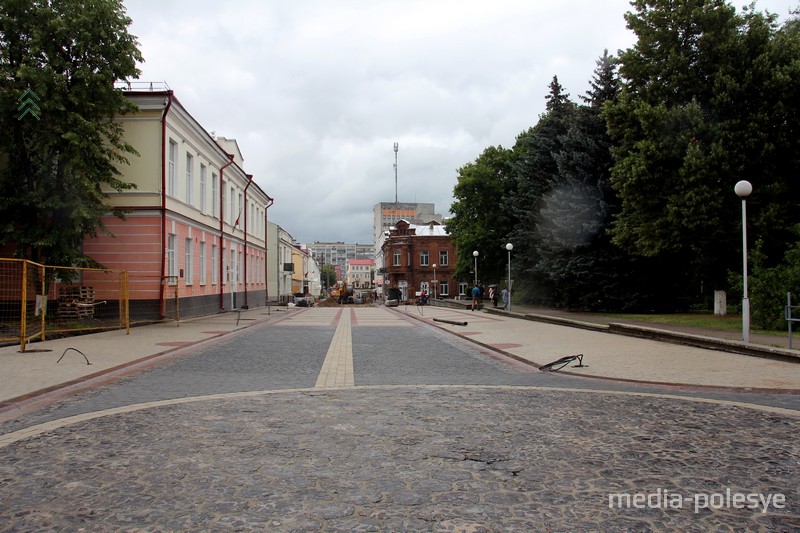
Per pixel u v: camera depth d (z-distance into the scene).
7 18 19.23
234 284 39.34
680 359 12.13
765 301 17.14
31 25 19.41
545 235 32.41
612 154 26.20
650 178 23.42
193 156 29.58
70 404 7.59
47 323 18.84
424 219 114.69
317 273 125.12
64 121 19.75
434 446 5.34
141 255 24.61
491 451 5.18
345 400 7.75
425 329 22.31
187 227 28.48
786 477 4.45
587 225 28.33
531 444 5.42
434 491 4.14
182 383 9.35
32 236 20.14
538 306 38.44
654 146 23.08
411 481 4.36
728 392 8.42
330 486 4.25
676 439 5.60
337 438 5.65
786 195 22.14
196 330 20.41
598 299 29.47
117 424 6.33
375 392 8.42
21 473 4.60
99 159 20.88
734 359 11.95
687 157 21.75
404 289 84.69
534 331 20.12
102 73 20.25
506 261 48.41
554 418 6.58
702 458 4.95
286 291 68.75
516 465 4.76
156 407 7.30
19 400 7.72
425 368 11.42
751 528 3.50
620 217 26.70
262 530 3.47
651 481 4.36
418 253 84.38
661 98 24.80
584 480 4.39
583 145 29.50
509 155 47.75
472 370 11.17
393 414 6.80
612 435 5.77
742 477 4.45
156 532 3.45
